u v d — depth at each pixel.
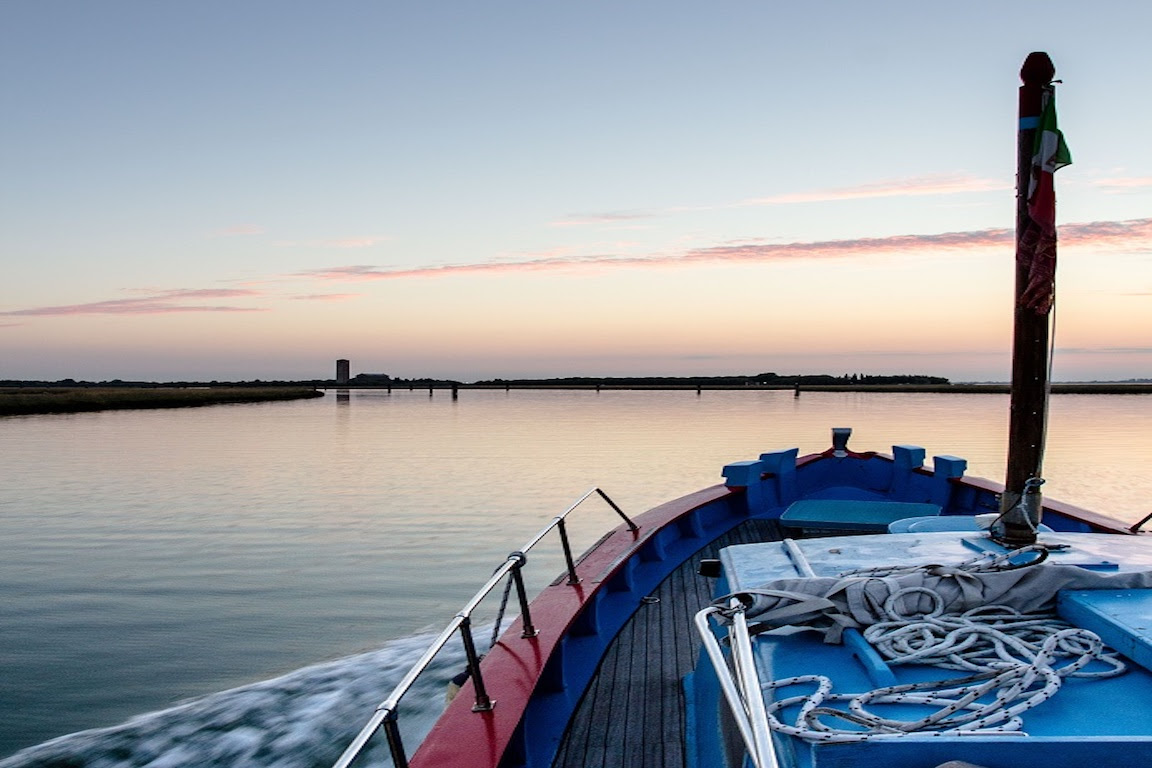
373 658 10.30
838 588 3.55
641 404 128.50
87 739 8.11
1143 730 2.71
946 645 3.16
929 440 47.44
